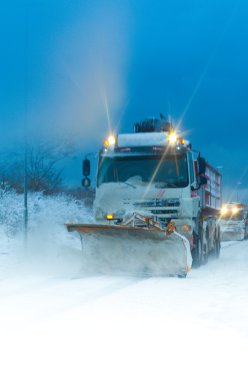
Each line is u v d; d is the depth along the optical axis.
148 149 14.01
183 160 13.80
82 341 5.23
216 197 20.05
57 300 7.98
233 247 29.44
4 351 4.85
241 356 4.74
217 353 4.83
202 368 4.36
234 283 10.53
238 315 6.79
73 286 9.79
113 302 7.78
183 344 5.16
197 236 14.58
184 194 13.55
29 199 26.45
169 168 13.77
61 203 29.03
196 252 14.51
